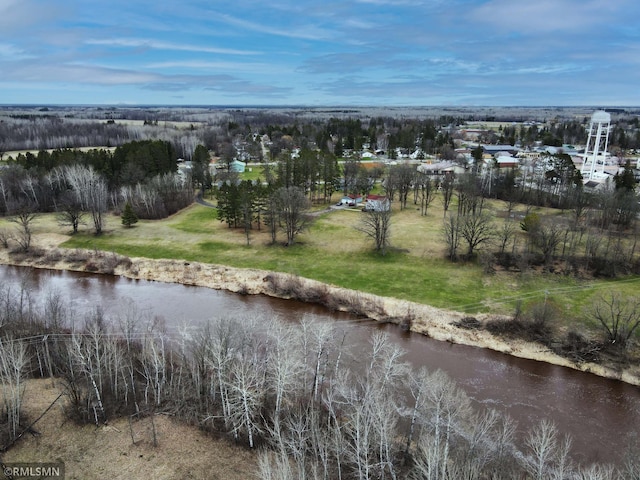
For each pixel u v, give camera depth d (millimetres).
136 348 52562
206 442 40500
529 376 53188
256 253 87875
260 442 40281
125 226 104125
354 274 77875
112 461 37969
